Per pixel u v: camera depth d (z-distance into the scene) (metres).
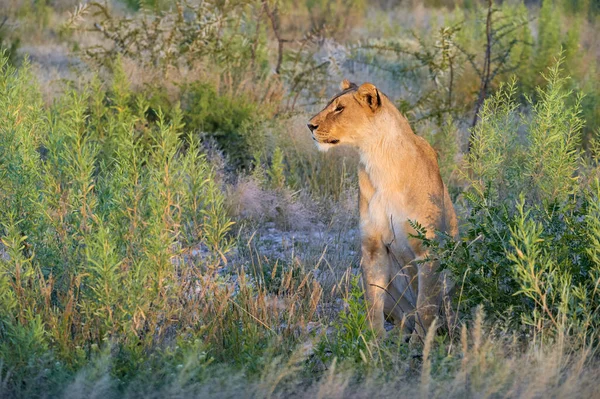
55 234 9.60
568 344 8.27
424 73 26.81
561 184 11.22
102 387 7.63
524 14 27.30
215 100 19.73
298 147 18.80
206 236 10.23
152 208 9.16
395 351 8.96
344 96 10.88
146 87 20.98
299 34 37.03
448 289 10.53
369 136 10.72
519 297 9.05
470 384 7.80
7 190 9.76
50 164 9.83
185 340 9.12
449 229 11.11
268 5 24.14
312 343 9.19
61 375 7.85
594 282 8.71
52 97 20.30
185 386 7.84
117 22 24.70
